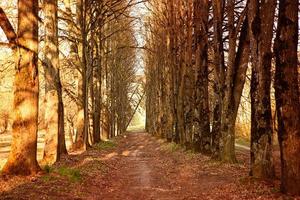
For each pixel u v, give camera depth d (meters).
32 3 14.40
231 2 19.62
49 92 20.36
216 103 22.05
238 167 18.58
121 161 26.52
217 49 21.36
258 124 14.40
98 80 40.69
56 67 20.67
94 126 39.06
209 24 26.39
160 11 42.12
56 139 20.17
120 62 63.28
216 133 21.98
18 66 14.40
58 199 11.64
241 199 11.80
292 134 11.18
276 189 12.14
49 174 14.60
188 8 31.03
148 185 16.20
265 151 14.30
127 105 95.06
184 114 33.09
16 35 14.54
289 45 11.05
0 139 55.22
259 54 14.22
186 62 31.78
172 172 19.92
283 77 11.11
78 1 28.58
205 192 13.82
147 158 29.44
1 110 57.56
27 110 14.40
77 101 31.22
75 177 15.22
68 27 30.59
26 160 14.35
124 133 84.50
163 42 46.94
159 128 57.75
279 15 11.23
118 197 13.45
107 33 47.12
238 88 20.06
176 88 37.94
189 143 30.83
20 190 11.81
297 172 11.24
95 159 23.50
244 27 19.34
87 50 30.31
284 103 11.16
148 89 80.94
